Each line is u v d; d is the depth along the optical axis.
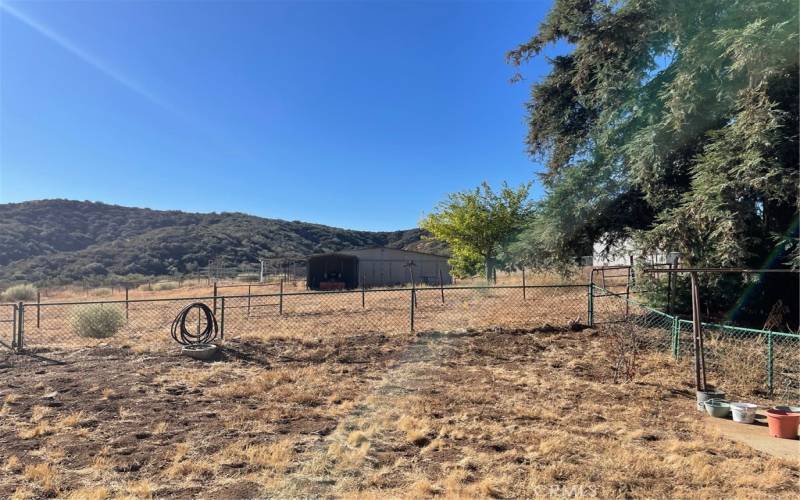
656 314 10.91
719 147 9.06
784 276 9.97
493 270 25.94
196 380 7.15
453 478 4.01
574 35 13.10
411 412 5.77
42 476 4.03
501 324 10.92
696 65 9.52
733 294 10.70
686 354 8.59
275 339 9.71
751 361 7.90
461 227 25.75
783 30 8.09
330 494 3.76
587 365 8.11
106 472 4.14
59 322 15.93
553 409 5.96
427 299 20.08
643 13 10.66
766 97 8.41
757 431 5.28
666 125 10.05
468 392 6.65
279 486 3.89
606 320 10.85
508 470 4.21
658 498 3.72
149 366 7.98
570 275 15.07
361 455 4.52
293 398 6.34
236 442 4.83
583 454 4.57
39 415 5.60
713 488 3.89
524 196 25.98
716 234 8.72
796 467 4.29
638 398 6.47
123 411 5.75
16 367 7.98
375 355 8.77
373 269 39.94
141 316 16.52
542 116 15.25
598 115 13.31
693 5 9.95
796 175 8.11
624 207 12.62
